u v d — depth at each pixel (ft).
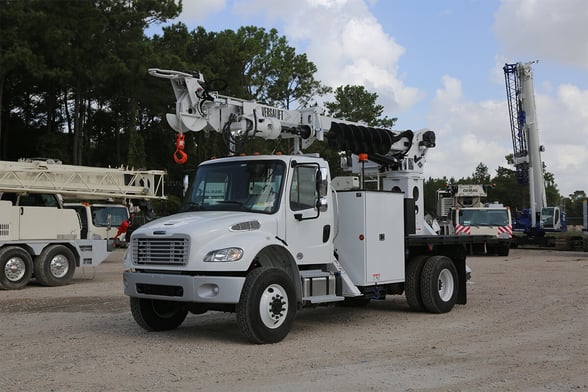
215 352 27.07
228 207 31.32
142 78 126.62
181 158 35.55
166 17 131.34
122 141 165.68
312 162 32.12
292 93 184.75
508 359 25.79
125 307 41.70
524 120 114.01
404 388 21.20
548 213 113.70
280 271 29.22
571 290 50.19
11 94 150.71
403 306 42.83
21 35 114.32
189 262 27.96
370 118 198.49
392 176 46.65
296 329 33.42
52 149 142.31
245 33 171.94
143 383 21.86
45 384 21.76
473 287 52.80
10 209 52.49
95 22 117.50
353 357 26.11
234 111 37.47
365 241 34.58
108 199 67.36
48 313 39.04
